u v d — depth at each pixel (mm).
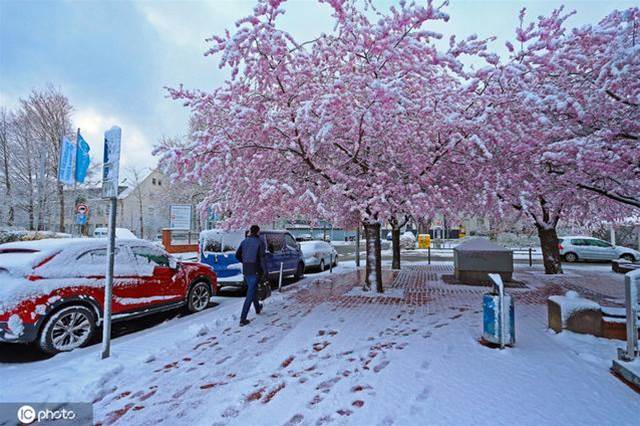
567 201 8172
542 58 5930
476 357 4203
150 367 4332
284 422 2947
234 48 5531
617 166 6008
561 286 10141
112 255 4773
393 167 7199
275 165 7426
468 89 5926
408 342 4902
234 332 5770
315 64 6996
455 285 10398
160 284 6738
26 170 24375
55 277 5141
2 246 5430
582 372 3703
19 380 4121
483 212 8414
